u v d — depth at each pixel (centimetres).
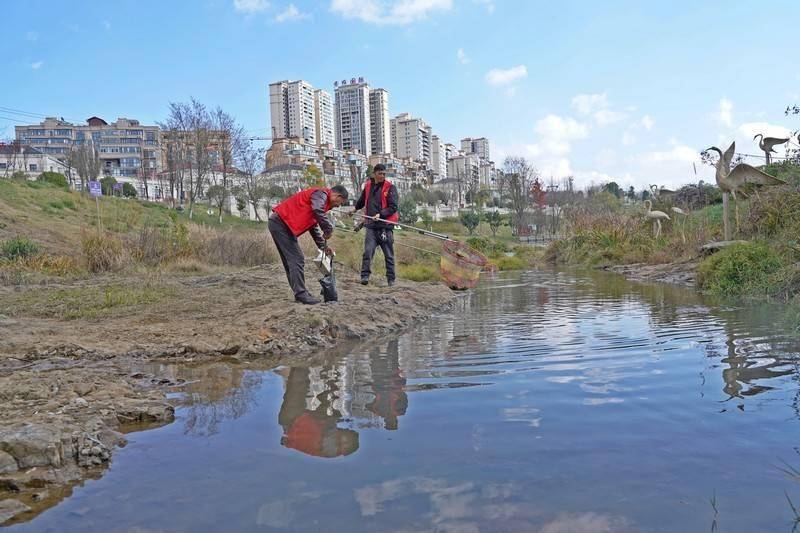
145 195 6312
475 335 484
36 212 2205
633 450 212
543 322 546
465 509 170
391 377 338
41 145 10406
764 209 1039
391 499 179
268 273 930
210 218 4347
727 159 1091
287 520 167
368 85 14388
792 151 1129
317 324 482
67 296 703
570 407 266
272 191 5300
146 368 383
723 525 158
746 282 743
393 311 589
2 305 631
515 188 6003
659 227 1730
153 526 167
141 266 1189
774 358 350
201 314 569
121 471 210
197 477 202
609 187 7775
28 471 209
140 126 10625
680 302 672
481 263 964
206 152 4594
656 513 166
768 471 192
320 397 300
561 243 2289
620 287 941
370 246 805
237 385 332
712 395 277
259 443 234
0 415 268
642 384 301
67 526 170
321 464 209
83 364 396
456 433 236
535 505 172
